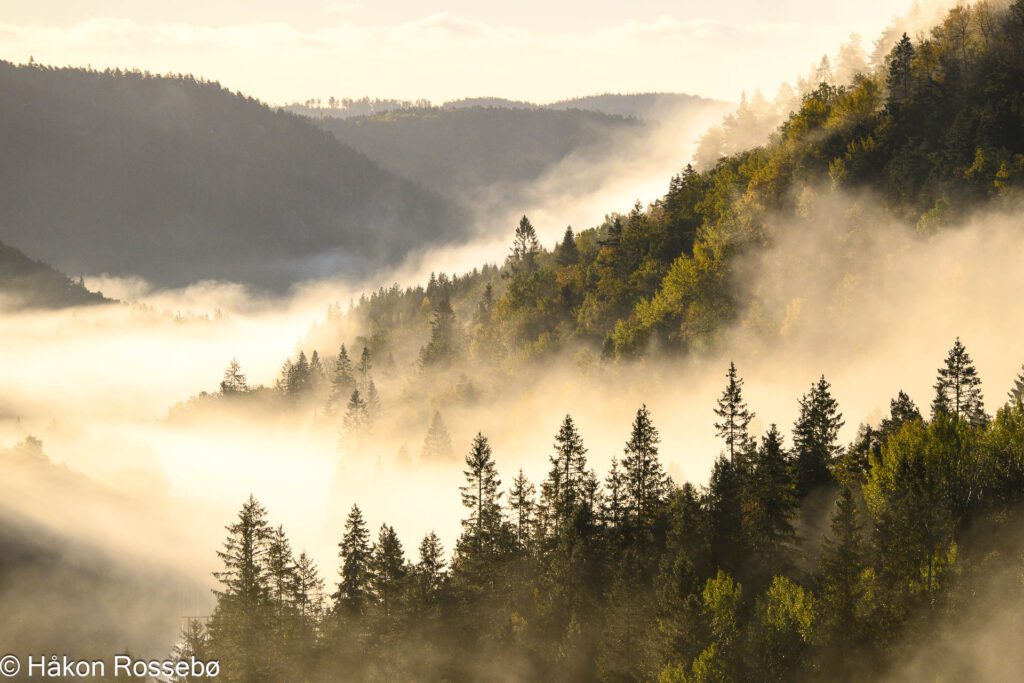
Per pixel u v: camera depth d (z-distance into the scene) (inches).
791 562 3476.9
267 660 3592.5
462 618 3673.7
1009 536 3284.9
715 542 3553.2
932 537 3117.6
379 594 3710.6
